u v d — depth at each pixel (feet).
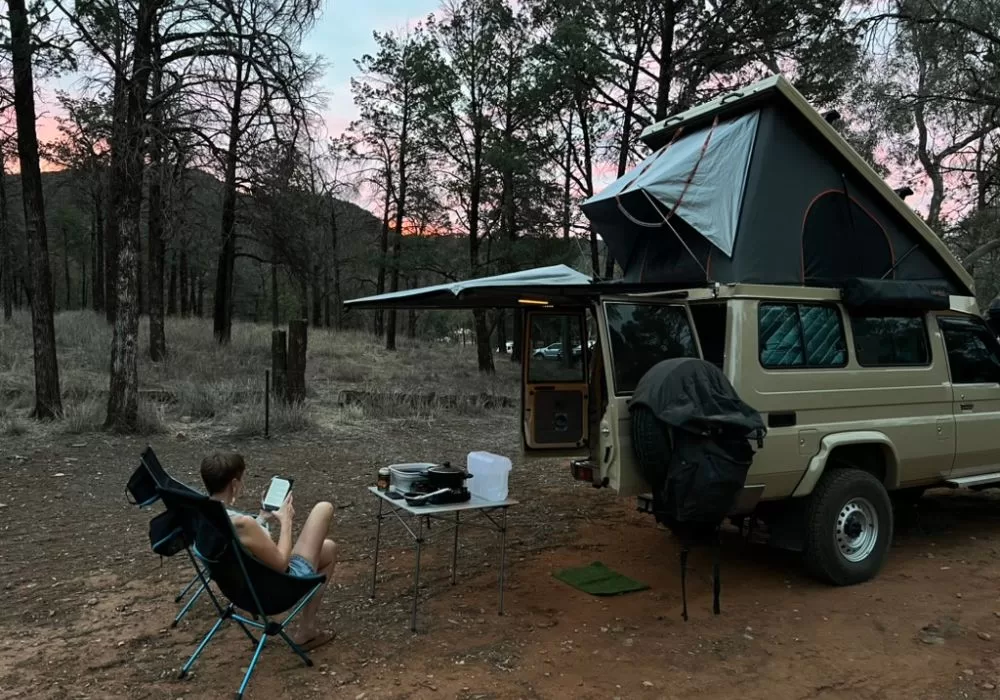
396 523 21.29
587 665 12.40
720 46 44.50
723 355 15.52
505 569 17.52
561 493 25.22
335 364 60.80
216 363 51.85
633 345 15.19
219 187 52.49
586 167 61.72
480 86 60.85
